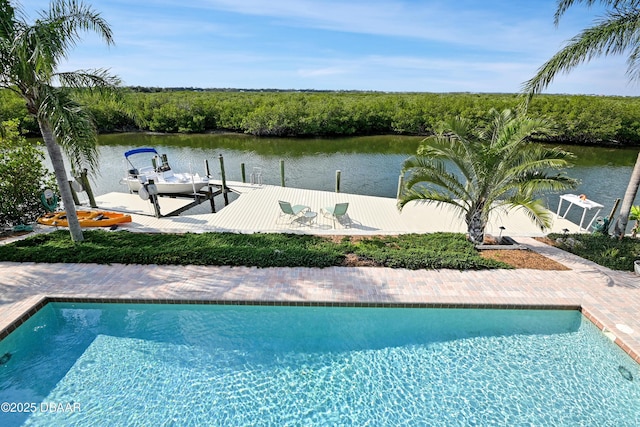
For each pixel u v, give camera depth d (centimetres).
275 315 599
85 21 649
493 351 524
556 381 470
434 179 765
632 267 704
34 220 986
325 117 3503
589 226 962
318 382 469
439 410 429
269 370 488
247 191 1291
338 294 611
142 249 739
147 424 407
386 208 1105
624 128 2830
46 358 503
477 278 668
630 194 812
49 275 659
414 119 3622
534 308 593
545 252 785
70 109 616
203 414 421
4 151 928
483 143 749
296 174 1914
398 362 504
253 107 3950
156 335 551
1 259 705
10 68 612
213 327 570
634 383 466
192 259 706
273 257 712
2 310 557
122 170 1967
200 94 5066
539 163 639
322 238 847
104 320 582
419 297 605
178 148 2795
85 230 872
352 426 409
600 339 543
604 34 689
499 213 1052
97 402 434
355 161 2262
